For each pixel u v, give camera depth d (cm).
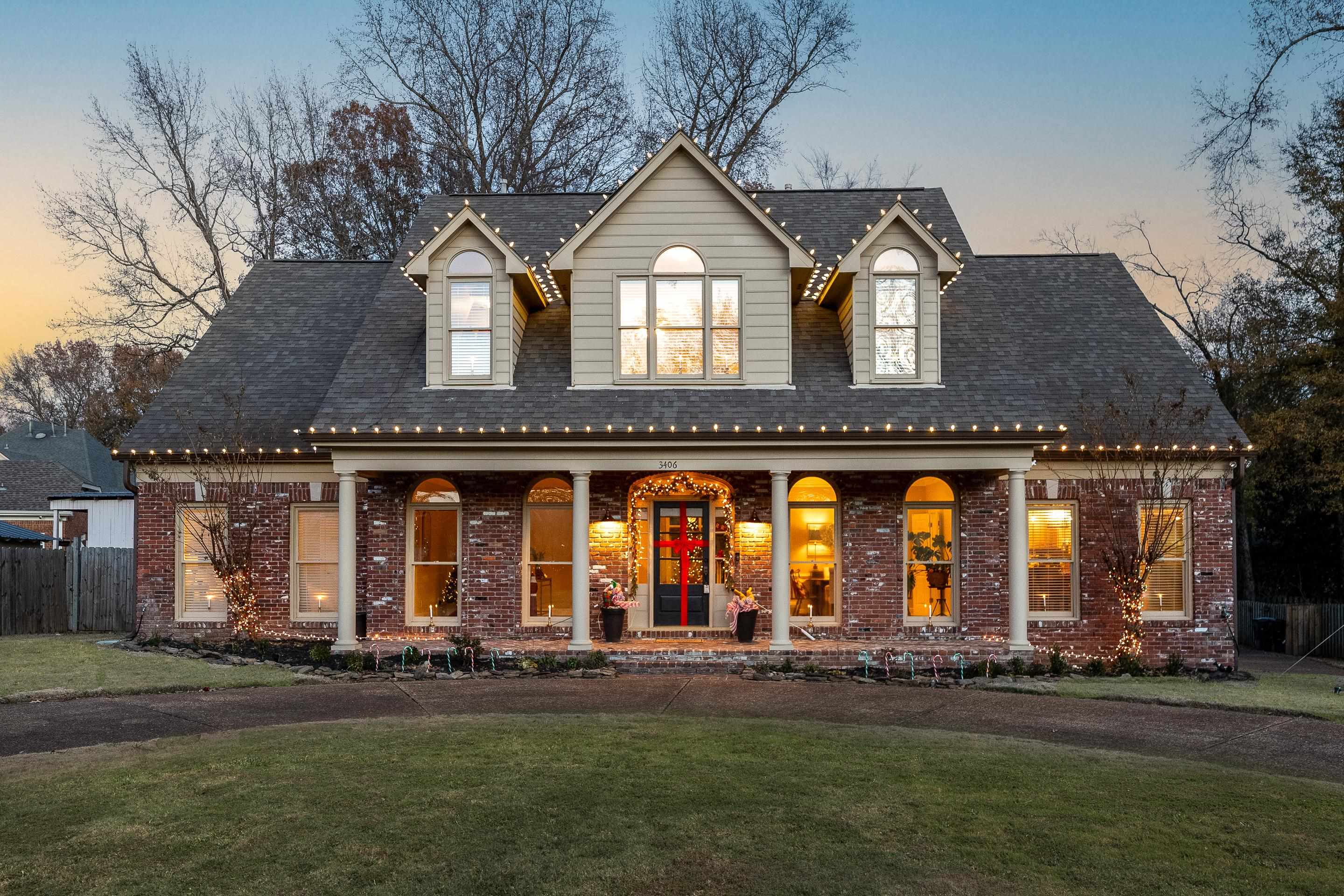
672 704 1286
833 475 1753
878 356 1716
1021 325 2005
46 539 2959
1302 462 2762
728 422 1614
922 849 714
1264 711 1295
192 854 691
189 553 1853
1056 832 759
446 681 1453
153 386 3581
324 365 1948
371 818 767
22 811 783
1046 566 1769
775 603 1597
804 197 2114
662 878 654
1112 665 1633
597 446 1611
